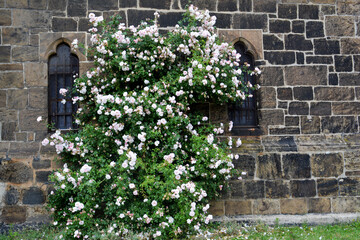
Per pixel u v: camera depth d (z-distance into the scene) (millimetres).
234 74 5441
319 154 5852
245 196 5641
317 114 6035
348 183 5844
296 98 6020
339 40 6223
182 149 5297
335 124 6051
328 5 6230
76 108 5711
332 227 5301
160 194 4688
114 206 4816
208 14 5543
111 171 4891
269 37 6062
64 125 5688
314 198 5754
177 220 4750
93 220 4793
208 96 5379
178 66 5469
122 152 4758
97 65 5508
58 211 5016
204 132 5473
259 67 5988
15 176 5324
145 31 5211
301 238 4699
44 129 5516
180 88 5230
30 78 5555
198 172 5059
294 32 6137
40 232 5078
